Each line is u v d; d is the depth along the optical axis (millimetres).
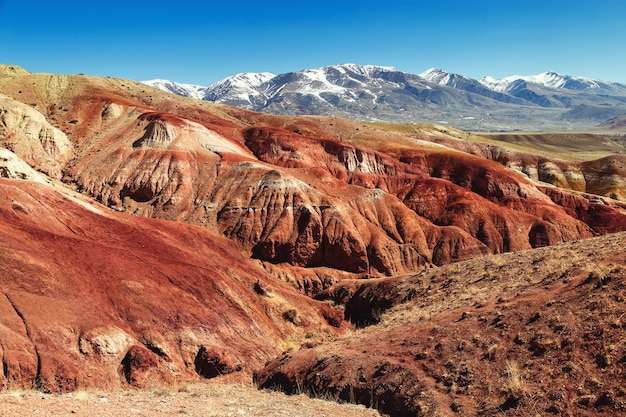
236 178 82750
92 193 82438
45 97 113750
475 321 20297
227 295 41156
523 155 147500
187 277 40000
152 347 31359
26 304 28484
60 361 26375
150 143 89000
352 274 73312
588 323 16812
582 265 21609
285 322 44188
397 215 84938
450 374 17516
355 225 79312
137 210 79688
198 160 87438
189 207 79438
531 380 15672
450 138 157250
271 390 22219
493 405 15359
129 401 15461
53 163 87312
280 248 72500
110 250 37812
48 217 39312
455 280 32812
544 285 21500
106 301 32781
